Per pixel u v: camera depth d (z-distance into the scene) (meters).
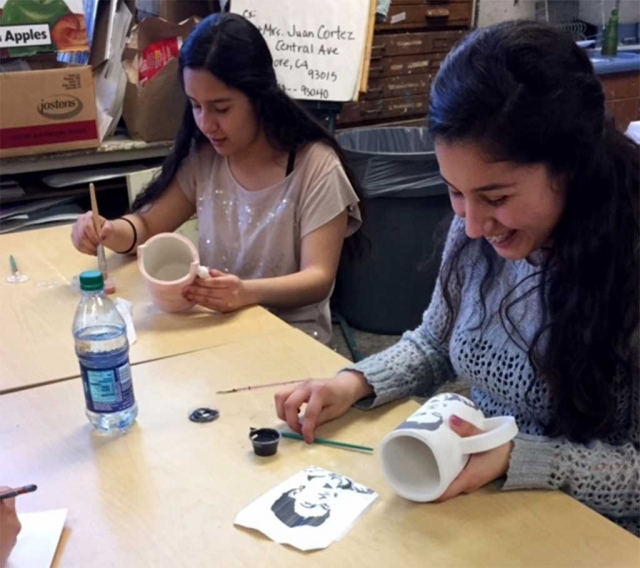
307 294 1.58
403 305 2.92
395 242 2.80
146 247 1.49
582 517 0.84
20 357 1.25
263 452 0.96
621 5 3.81
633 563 0.77
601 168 0.86
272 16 2.47
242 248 1.74
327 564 0.77
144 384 1.15
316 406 1.02
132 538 0.81
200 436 1.01
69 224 2.19
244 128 1.64
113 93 2.53
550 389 0.98
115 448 0.98
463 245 1.12
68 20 2.34
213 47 1.56
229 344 1.29
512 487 0.88
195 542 0.81
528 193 0.84
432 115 0.85
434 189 2.71
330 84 2.48
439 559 0.78
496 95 0.79
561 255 0.91
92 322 1.06
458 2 3.11
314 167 1.66
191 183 1.84
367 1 2.46
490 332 1.07
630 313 0.91
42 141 2.38
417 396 1.16
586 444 0.94
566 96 0.81
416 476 0.88
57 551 0.80
